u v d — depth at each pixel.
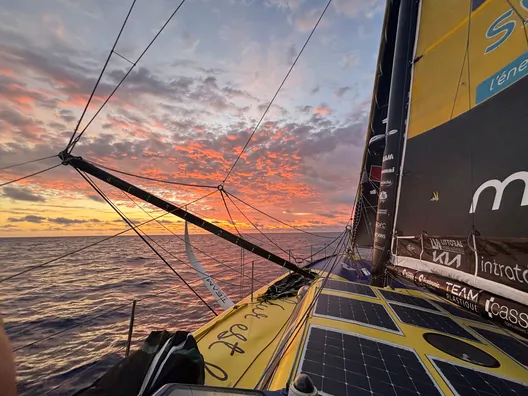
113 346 12.12
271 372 2.78
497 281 2.93
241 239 7.41
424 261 4.39
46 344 12.34
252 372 3.68
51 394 8.58
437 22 4.61
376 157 10.61
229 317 5.66
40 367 10.26
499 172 3.09
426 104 4.72
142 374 2.74
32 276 30.86
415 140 4.95
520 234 2.72
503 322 2.76
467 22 3.87
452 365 2.72
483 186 3.32
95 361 10.71
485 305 2.99
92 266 39.00
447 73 4.23
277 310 6.14
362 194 11.21
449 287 3.64
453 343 3.20
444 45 4.37
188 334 3.35
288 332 3.76
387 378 2.44
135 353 3.07
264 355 4.13
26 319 15.95
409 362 2.73
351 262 10.23
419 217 4.65
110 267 37.53
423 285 4.27
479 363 2.79
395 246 5.34
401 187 5.28
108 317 15.98
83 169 5.11
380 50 8.69
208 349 4.28
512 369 2.71
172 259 45.28
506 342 3.32
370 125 10.25
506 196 2.96
